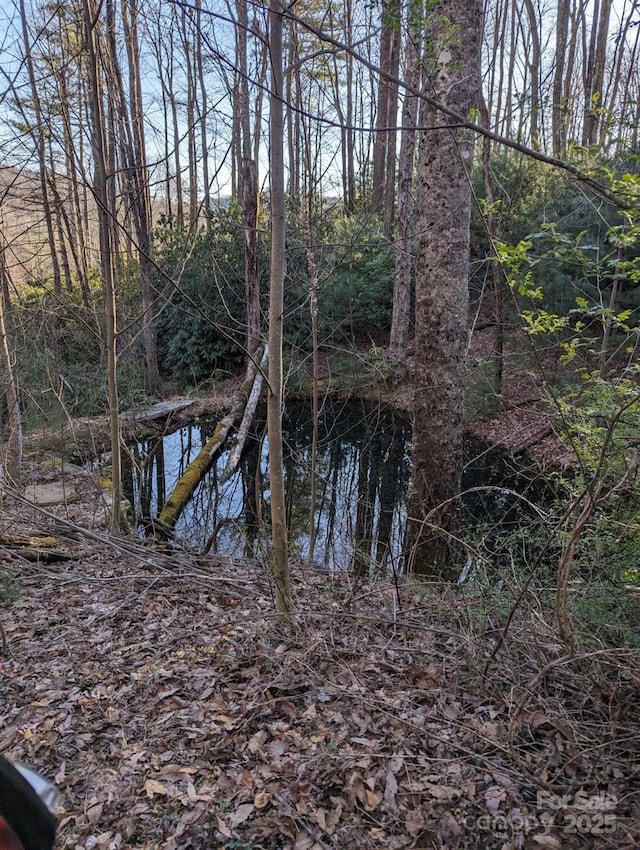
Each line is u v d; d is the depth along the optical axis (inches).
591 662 98.3
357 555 208.8
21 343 308.8
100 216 194.4
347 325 520.7
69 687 113.6
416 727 93.7
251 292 450.3
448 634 122.0
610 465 88.5
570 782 81.8
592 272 88.6
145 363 527.2
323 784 85.7
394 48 389.7
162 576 164.7
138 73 385.7
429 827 77.2
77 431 366.0
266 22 104.7
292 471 335.0
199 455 373.7
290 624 132.1
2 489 182.4
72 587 162.6
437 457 185.8
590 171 74.0
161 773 89.7
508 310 360.8
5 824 52.4
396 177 622.8
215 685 111.9
